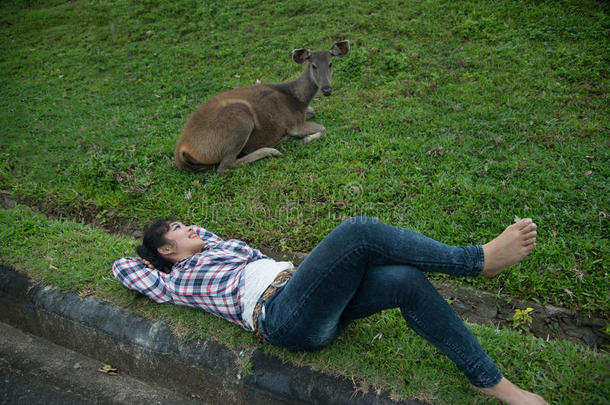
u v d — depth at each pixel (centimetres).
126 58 824
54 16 1063
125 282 254
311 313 195
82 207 422
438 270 199
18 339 297
